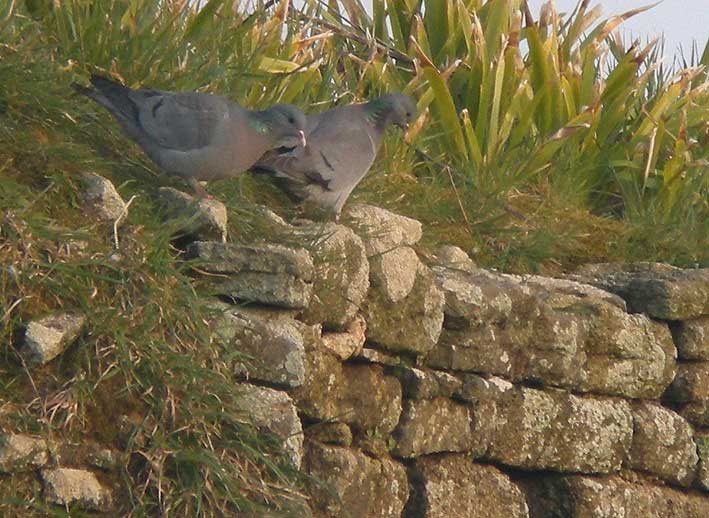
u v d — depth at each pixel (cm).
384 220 1057
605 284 1194
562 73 1455
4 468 748
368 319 958
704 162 1445
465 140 1406
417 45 1341
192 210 902
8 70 958
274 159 990
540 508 1070
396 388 970
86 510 774
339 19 1535
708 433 1175
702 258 1345
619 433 1099
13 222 817
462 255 1133
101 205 881
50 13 1148
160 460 791
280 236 937
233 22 1263
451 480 1000
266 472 839
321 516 895
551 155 1376
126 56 1119
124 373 802
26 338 774
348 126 1038
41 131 961
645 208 1438
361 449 948
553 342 1062
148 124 923
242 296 880
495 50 1455
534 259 1230
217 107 920
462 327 1015
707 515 1155
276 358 863
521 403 1042
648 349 1130
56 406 773
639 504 1104
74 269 811
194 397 812
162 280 842
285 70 1280
